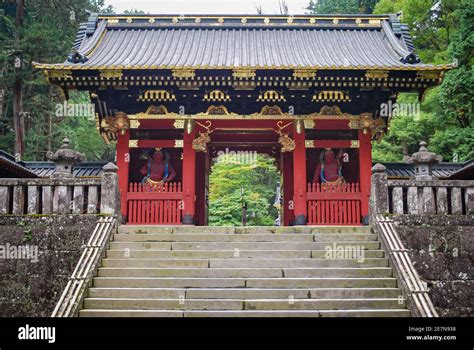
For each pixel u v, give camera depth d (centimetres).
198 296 1162
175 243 1338
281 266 1267
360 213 1848
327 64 1942
